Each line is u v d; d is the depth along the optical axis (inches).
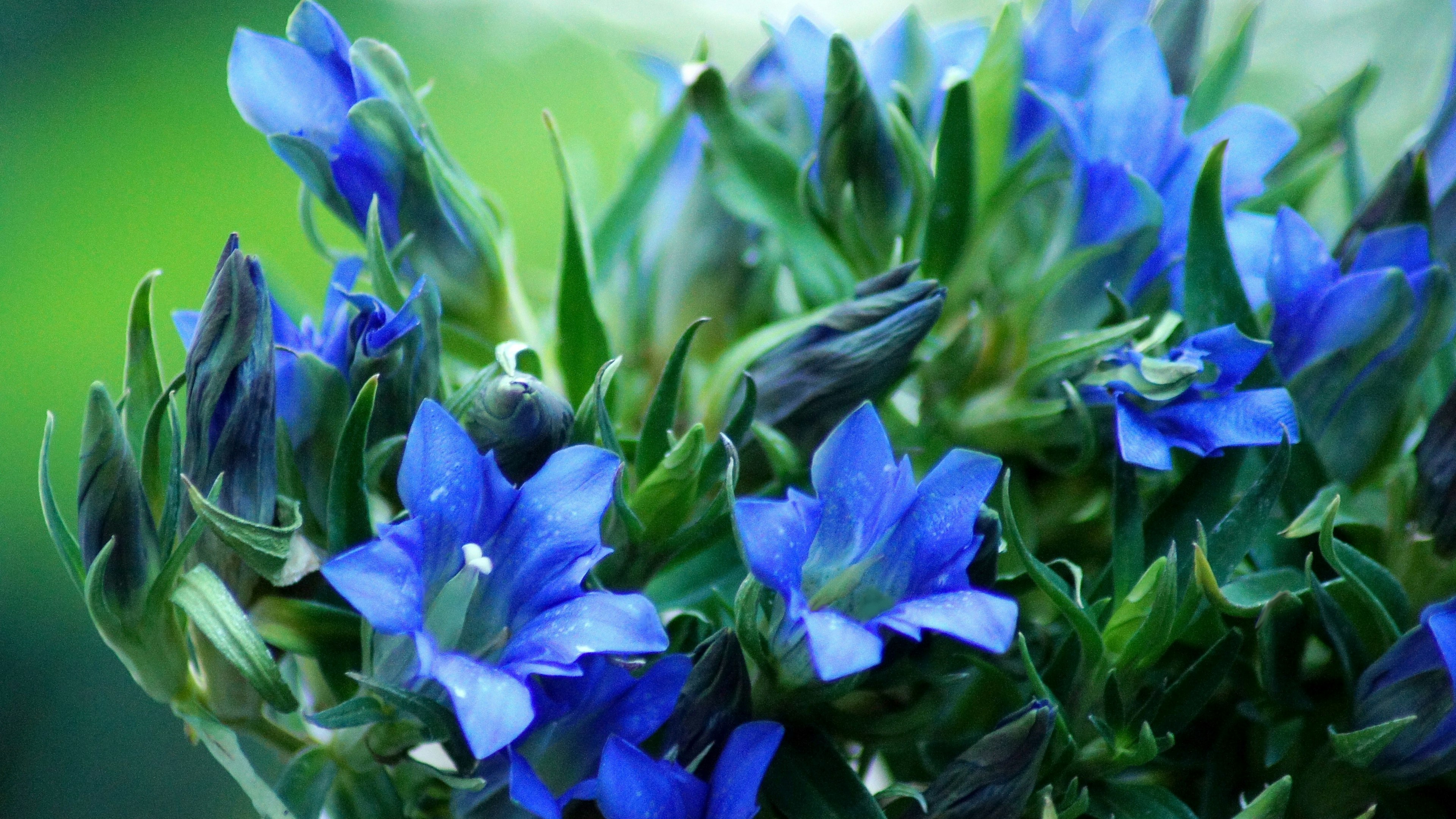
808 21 23.5
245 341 20.9
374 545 20.1
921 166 23.1
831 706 21.8
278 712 21.8
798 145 24.0
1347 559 21.7
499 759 21.0
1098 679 21.3
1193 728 22.3
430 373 21.6
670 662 20.9
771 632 21.0
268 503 21.2
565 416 21.3
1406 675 21.4
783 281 24.5
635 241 24.0
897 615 20.4
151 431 21.2
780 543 20.3
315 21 22.0
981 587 21.0
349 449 21.2
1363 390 22.5
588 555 20.6
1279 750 22.2
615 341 23.9
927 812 21.1
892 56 23.7
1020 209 23.4
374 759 21.5
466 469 20.5
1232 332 21.7
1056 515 22.8
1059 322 22.8
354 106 21.9
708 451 21.8
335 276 22.4
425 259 22.5
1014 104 23.3
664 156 24.2
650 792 20.5
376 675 20.8
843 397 22.2
